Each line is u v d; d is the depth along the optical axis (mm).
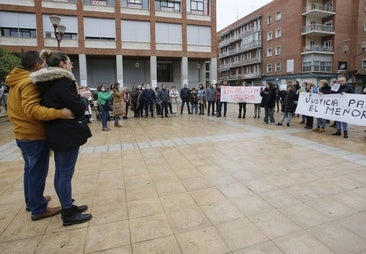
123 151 6469
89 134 2973
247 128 9664
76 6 23125
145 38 25406
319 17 34750
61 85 2693
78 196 3771
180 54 26594
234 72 52875
